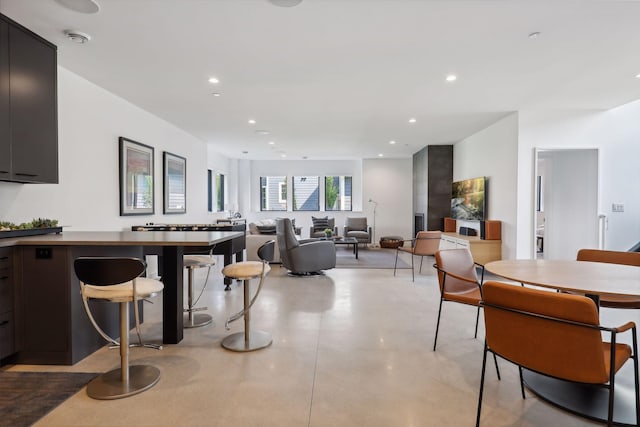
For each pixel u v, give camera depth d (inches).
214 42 114.6
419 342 108.3
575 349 52.0
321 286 184.5
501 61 130.1
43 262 91.5
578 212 206.5
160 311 140.6
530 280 71.8
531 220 200.1
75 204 144.2
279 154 363.9
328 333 115.9
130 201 181.2
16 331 91.7
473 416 70.1
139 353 100.1
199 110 196.2
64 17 98.7
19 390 79.6
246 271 102.7
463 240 226.8
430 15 98.2
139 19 100.1
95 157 155.9
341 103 183.2
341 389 80.4
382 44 116.2
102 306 104.2
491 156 231.3
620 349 61.1
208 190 336.5
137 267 72.7
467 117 212.8
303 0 90.5
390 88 159.8
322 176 410.3
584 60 129.1
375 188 393.4
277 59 128.0
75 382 83.2
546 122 197.2
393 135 266.2
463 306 147.3
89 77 146.1
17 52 100.5
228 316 134.6
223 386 81.5
